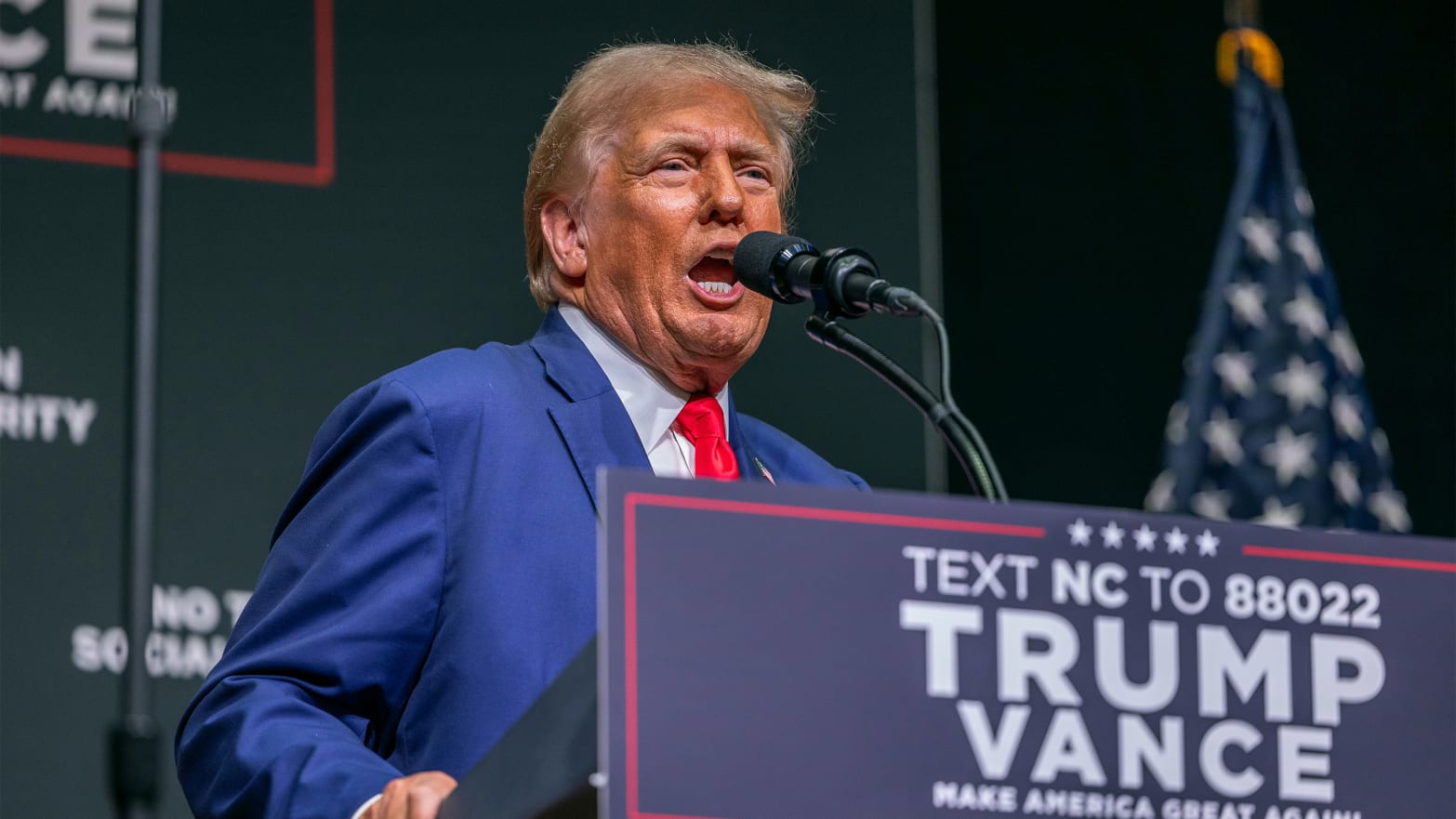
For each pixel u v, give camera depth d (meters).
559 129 3.40
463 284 5.33
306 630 2.84
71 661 4.75
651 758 1.71
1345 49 6.46
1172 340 6.18
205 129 5.13
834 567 1.80
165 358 4.97
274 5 5.27
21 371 4.85
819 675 1.77
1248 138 6.35
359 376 5.17
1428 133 6.47
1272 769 1.89
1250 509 6.13
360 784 2.37
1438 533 6.25
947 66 6.11
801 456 3.56
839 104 5.83
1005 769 1.80
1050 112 6.18
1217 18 6.38
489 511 2.92
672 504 1.77
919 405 2.65
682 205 3.25
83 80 5.06
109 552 4.84
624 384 3.28
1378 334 6.33
